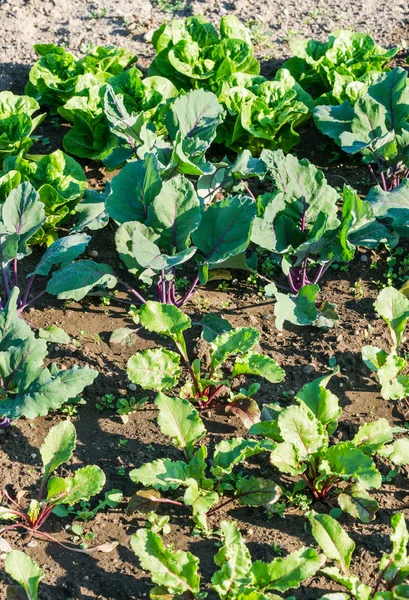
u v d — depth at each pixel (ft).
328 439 12.59
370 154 14.30
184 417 12.48
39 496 12.33
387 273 13.82
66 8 16.43
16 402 12.41
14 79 15.56
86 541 12.21
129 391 13.01
